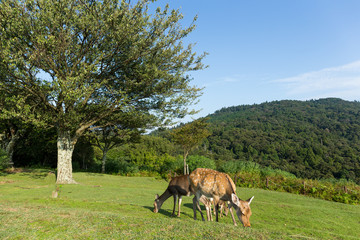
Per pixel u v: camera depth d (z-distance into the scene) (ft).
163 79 62.44
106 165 102.17
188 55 65.51
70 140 63.05
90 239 16.62
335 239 22.94
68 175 60.64
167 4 59.00
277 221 30.04
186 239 16.62
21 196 39.37
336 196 49.70
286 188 58.18
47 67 55.62
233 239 16.80
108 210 29.58
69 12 52.42
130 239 16.55
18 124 78.33
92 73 57.72
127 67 63.67
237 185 64.44
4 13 48.70
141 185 65.00
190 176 27.22
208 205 26.43
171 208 34.19
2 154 73.61
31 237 16.83
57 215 22.36
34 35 50.72
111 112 64.08
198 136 77.92
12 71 49.70
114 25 53.57
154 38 59.00
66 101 52.70
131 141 102.22
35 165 99.55
